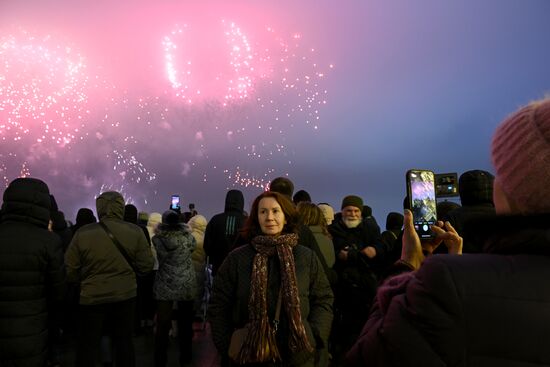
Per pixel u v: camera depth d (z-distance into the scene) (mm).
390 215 5297
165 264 4773
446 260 953
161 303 4730
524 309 866
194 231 6316
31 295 3266
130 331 4016
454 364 891
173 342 6039
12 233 3260
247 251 2666
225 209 4852
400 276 1160
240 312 2514
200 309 6680
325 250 3873
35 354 3254
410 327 941
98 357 4250
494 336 870
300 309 2480
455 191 2119
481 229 991
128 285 3992
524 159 902
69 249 3896
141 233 4125
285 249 2570
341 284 4250
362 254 4145
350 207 4430
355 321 4152
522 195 909
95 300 3834
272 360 2348
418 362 913
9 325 3182
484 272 914
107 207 4051
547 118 897
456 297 896
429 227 1652
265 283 2480
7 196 3328
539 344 847
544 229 892
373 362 1021
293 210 2762
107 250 3893
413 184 1753
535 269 897
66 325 5660
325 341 2609
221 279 2652
